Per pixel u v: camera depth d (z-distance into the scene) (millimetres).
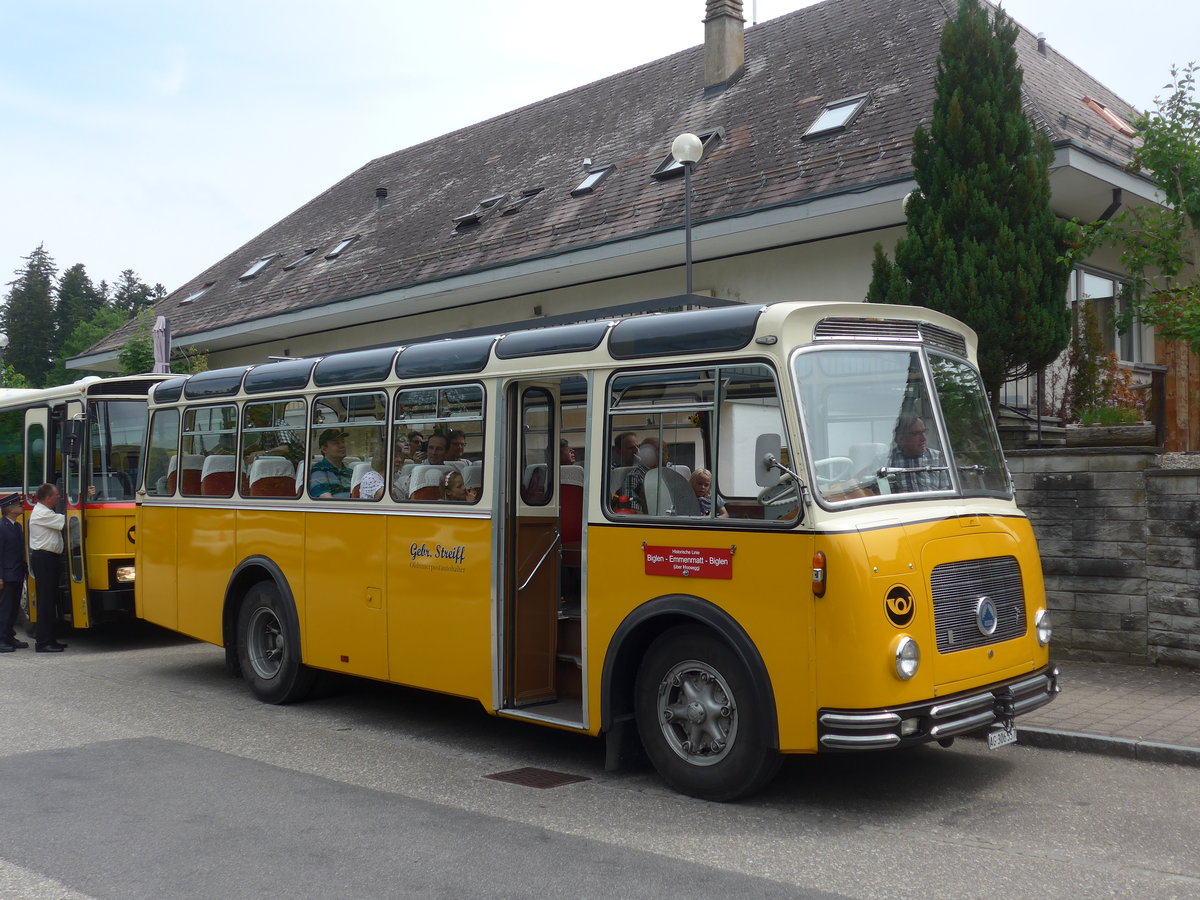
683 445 6320
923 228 10695
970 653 6008
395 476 8133
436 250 21016
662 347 6453
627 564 6492
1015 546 6512
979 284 10352
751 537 5895
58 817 5992
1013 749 7242
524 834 5648
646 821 5855
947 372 6777
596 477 6727
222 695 9789
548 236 18234
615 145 20672
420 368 8031
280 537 9188
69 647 12758
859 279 14648
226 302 27031
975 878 4910
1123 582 9148
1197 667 8758
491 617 7250
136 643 13055
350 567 8469
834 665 5539
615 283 18000
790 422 5789
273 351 26266
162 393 10914
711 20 20219
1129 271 11109
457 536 7547
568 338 7027
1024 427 12055
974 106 10781
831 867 5086
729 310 6191
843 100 16266
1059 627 9484
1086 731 7164
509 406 7371
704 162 17250
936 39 16594
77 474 12289
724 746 6098
